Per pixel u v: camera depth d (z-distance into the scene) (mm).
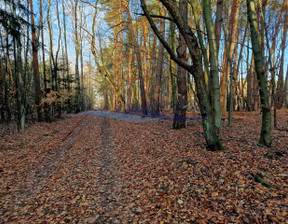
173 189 4332
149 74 24000
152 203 3959
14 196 4598
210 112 5793
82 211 3914
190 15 12383
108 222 3518
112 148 8328
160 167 5590
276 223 2834
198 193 3984
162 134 9664
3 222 3627
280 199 3316
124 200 4219
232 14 13719
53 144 9242
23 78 13336
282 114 13875
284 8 13070
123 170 5875
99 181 5262
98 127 13906
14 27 11477
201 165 5082
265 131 5625
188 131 9492
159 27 15328
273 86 8086
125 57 28516
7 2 11688
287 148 5352
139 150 7582
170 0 4551
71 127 14258
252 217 3051
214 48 7133
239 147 5938
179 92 10352
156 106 17359
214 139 5828
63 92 19156
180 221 3279
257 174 4121
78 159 7117
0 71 14438
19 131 12352
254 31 5141
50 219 3691
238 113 16562
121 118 18344
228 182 4102
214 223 3088
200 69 5254
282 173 4043
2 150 8039
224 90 14125
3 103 14641
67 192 4734
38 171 6082
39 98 16344
